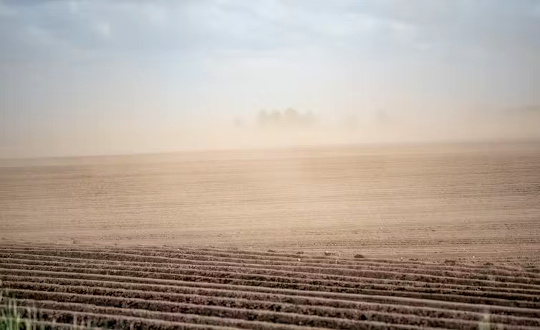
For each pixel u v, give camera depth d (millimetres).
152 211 20250
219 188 27672
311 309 7027
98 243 13547
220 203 22156
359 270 9109
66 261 9844
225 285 8133
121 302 7352
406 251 12234
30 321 6062
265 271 9047
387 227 15625
